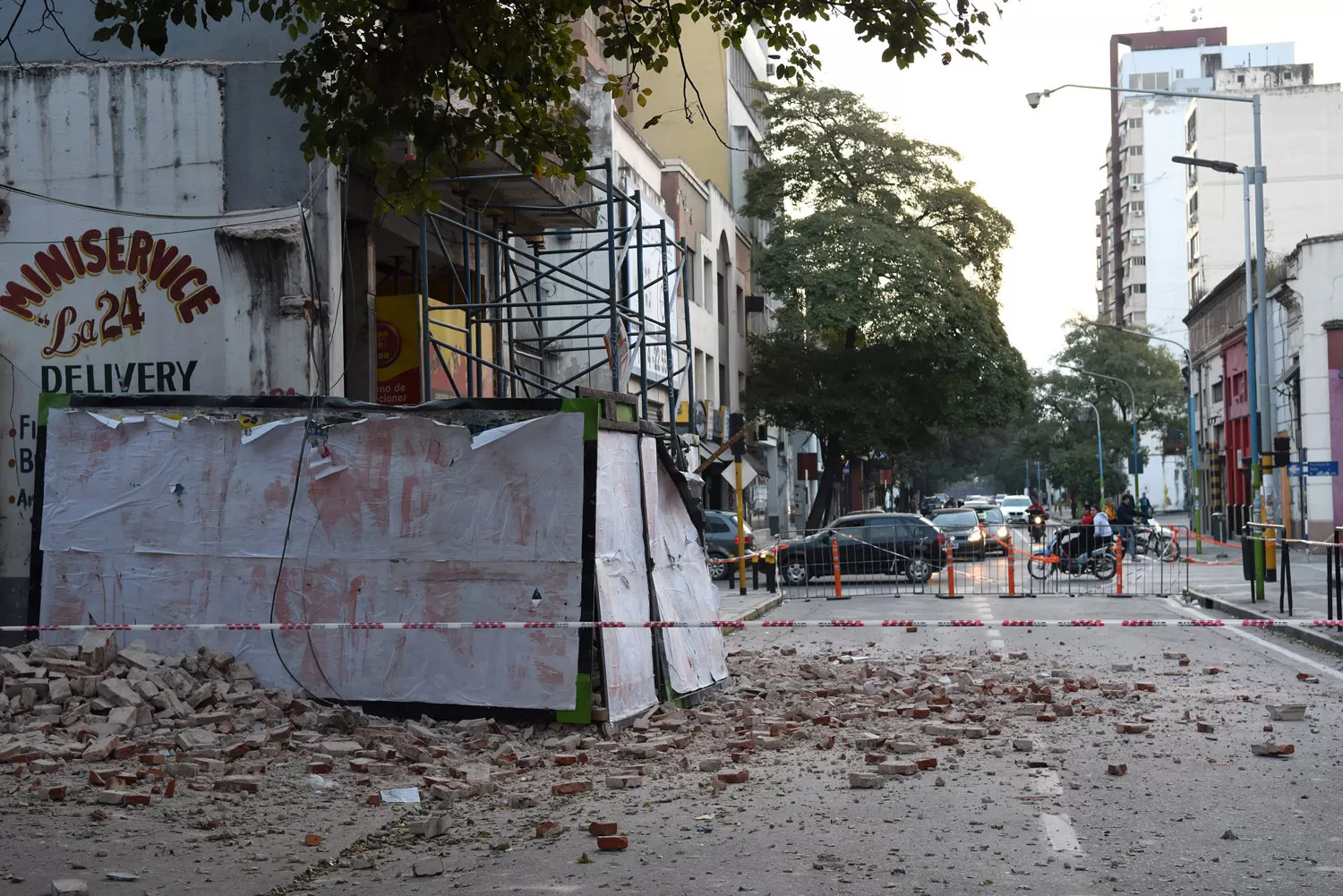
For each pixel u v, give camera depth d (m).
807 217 50.72
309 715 10.03
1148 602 25.31
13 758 8.52
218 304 13.67
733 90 57.12
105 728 9.24
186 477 11.11
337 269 14.03
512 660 10.31
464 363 17.88
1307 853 6.43
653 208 36.91
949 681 13.21
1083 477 87.81
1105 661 14.95
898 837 6.88
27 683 9.80
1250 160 82.50
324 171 13.77
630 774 8.70
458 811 7.72
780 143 52.66
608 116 32.78
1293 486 40.75
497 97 10.27
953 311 49.50
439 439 10.67
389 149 14.77
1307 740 9.59
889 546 31.33
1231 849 6.52
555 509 10.42
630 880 6.12
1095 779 8.35
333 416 10.91
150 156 13.85
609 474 10.84
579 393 10.48
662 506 12.38
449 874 6.30
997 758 9.16
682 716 11.02
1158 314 115.56
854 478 95.38
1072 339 87.75
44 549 11.27
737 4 10.37
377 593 10.66
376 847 6.88
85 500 11.26
